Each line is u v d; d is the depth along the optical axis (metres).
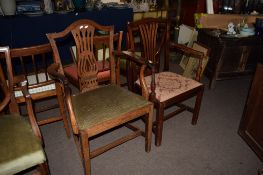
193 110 1.93
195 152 1.69
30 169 1.50
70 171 1.50
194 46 2.79
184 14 3.51
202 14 2.76
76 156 1.63
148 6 3.50
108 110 1.32
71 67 1.95
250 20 2.87
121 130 1.92
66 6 2.72
